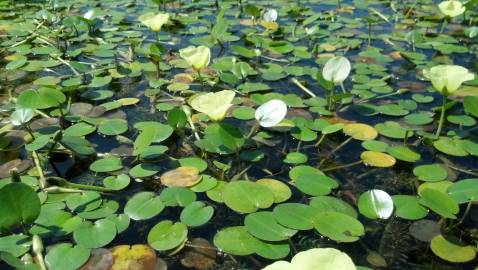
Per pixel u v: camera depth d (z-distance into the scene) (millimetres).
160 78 1312
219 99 902
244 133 1032
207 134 993
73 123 1076
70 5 1994
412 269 705
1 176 880
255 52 1430
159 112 1134
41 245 696
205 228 778
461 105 1167
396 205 808
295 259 512
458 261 705
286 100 1163
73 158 952
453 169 924
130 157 951
